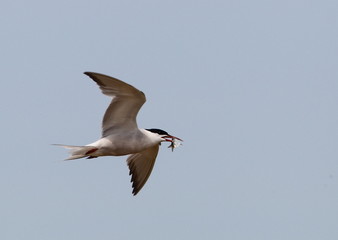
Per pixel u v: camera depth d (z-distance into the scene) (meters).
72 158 15.03
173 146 16.03
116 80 14.02
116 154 15.22
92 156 15.33
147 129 16.14
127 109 14.82
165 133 16.12
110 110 14.77
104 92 14.37
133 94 14.40
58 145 14.79
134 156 16.95
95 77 14.12
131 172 17.05
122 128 15.12
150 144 15.39
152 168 16.95
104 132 15.12
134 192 17.05
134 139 15.10
